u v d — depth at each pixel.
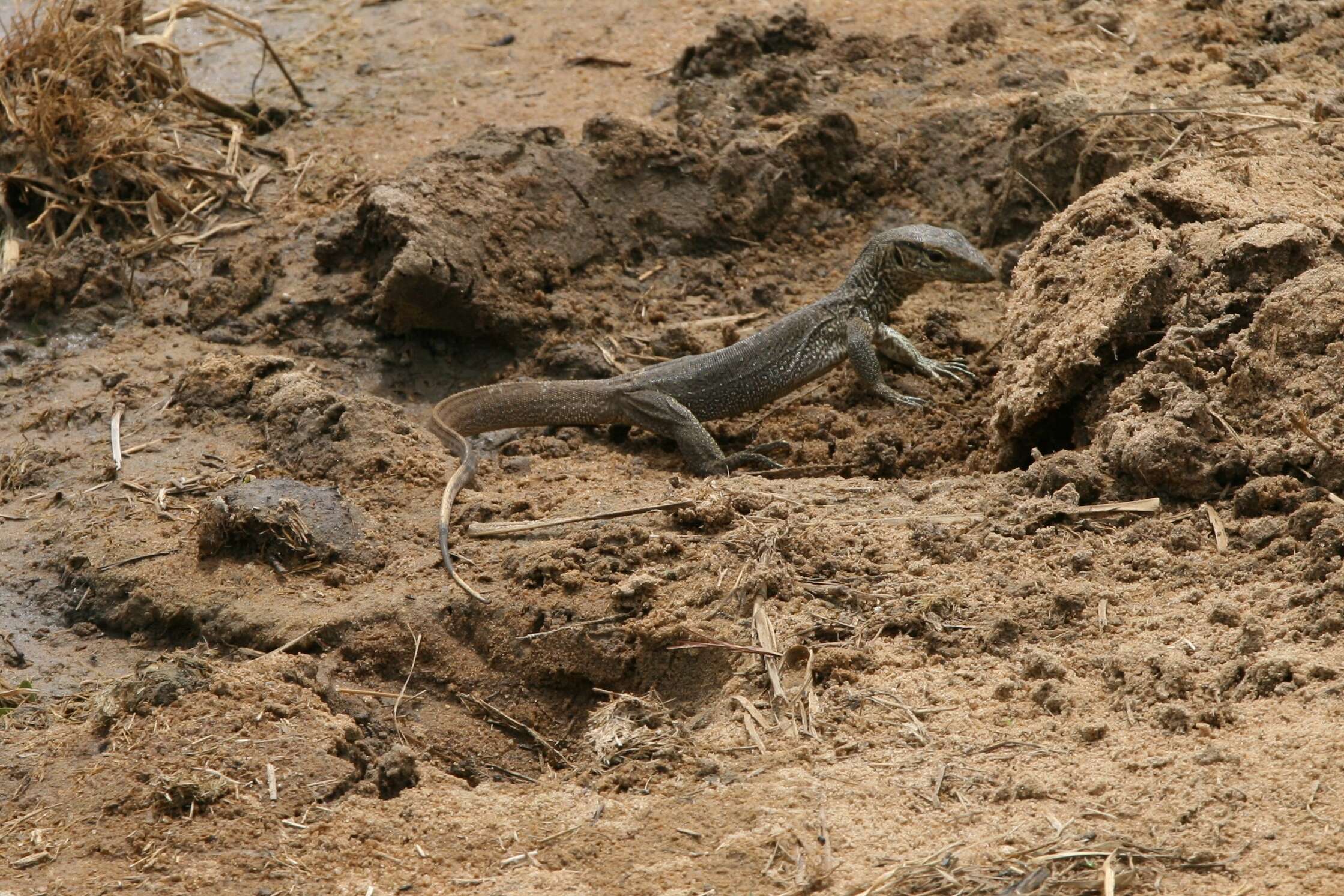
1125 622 9.62
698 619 10.31
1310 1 19.84
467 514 12.20
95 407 15.07
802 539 10.99
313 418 13.80
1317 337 11.27
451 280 15.82
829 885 7.53
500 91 21.06
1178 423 11.03
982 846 7.67
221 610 11.30
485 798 8.84
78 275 16.98
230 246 17.73
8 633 11.80
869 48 20.22
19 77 19.03
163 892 7.93
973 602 10.04
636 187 17.62
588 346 16.20
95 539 12.62
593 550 11.24
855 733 8.95
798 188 18.23
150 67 20.02
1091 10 20.98
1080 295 13.00
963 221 17.97
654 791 8.84
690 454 14.56
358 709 10.32
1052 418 12.96
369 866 8.12
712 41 19.59
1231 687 8.80
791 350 15.40
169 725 9.38
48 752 9.51
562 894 7.69
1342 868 7.20
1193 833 7.60
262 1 24.33
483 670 10.77
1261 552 10.08
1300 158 14.95
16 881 8.12
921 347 16.45
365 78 21.67
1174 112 16.42
